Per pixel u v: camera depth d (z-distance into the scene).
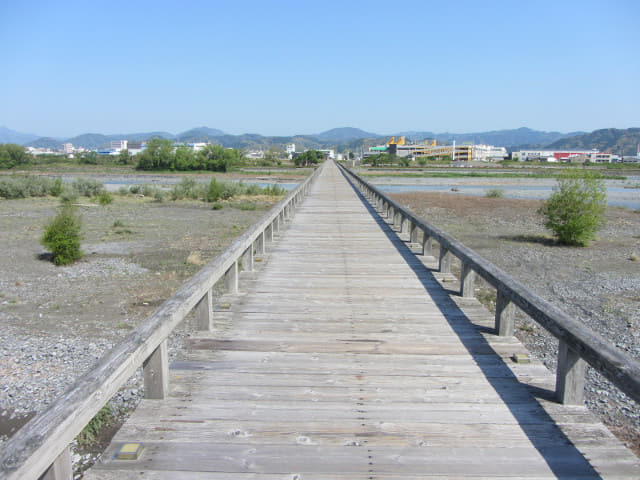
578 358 3.27
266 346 4.39
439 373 3.85
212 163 95.50
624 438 5.33
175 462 2.64
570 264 15.84
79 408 2.09
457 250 6.02
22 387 6.98
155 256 16.81
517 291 4.00
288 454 2.73
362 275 7.12
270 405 3.29
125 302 11.36
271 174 85.38
